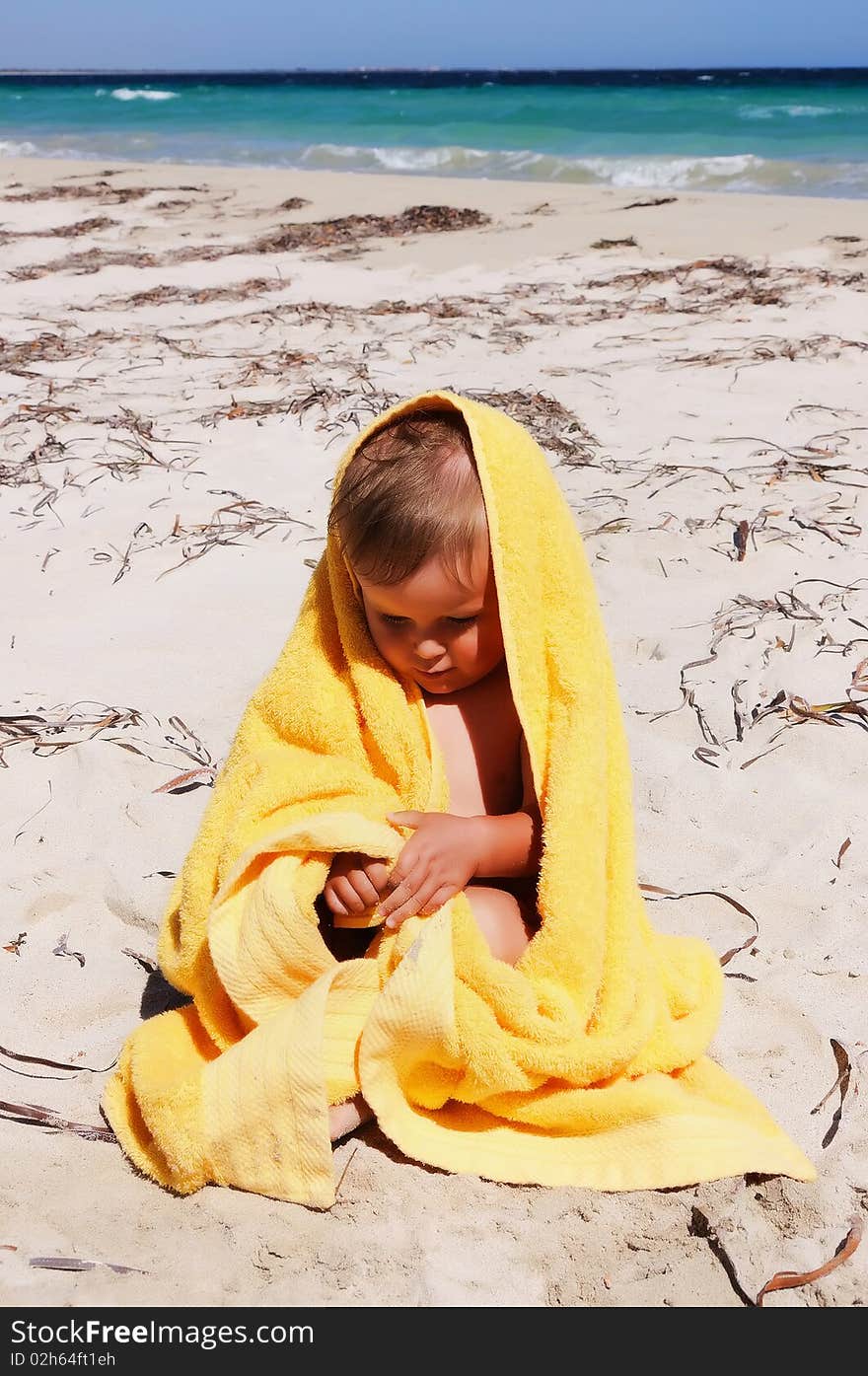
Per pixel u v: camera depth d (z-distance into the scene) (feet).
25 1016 8.44
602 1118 7.22
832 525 16.14
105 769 11.14
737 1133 7.14
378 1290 6.47
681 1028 7.74
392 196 48.52
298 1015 6.97
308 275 33.53
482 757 8.13
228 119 103.35
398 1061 7.07
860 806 10.49
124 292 32.19
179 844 10.15
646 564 15.25
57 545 16.21
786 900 9.41
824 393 21.62
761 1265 6.57
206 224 43.14
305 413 21.22
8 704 12.31
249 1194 7.04
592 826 7.39
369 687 7.66
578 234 38.22
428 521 7.02
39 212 47.19
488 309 28.58
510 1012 7.04
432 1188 7.03
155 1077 7.23
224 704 12.31
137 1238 6.75
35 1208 6.93
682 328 26.23
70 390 23.06
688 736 11.64
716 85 139.64
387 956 7.22
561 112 94.38
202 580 15.12
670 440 19.61
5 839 10.27
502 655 7.79
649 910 9.35
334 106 115.96
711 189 53.62
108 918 9.44
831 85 133.39
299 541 16.25
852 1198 6.92
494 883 8.23
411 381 22.82
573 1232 6.77
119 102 141.49
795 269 31.40
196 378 23.67
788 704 11.85
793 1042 8.13
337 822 7.19
